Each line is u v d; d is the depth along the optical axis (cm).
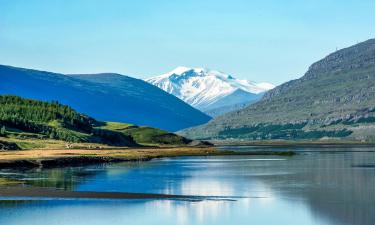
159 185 15762
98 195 13375
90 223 10438
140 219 10819
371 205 12138
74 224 10338
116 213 11306
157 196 13450
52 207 11812
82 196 13200
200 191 14500
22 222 10406
